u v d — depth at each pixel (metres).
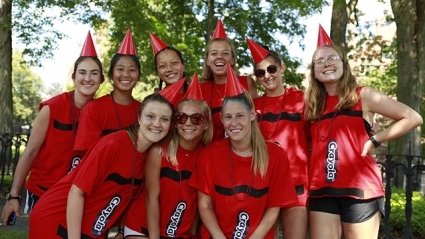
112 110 4.20
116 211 3.79
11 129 12.12
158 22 16.03
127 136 3.74
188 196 4.00
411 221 6.37
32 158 4.22
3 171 9.22
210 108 4.43
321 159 4.10
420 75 13.37
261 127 4.39
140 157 3.80
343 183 3.99
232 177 3.85
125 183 3.75
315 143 4.18
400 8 13.37
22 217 7.32
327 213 4.07
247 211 3.82
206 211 3.88
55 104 4.21
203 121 3.99
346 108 4.07
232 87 3.90
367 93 4.06
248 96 3.91
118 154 3.68
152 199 3.96
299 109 4.38
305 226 4.18
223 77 4.66
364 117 4.05
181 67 4.77
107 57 19.25
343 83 4.09
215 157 3.91
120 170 3.71
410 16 13.27
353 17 13.80
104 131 4.12
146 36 15.03
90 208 3.67
